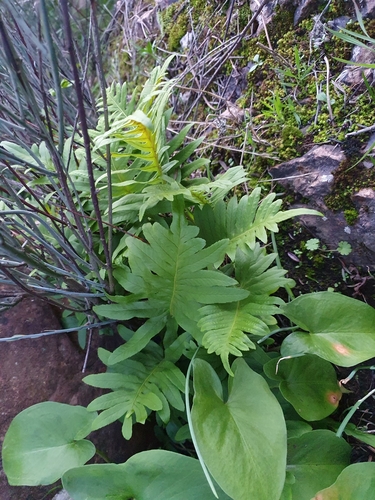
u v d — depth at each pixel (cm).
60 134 21
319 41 36
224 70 45
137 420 27
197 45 49
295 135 35
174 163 30
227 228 31
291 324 34
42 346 36
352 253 32
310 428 29
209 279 28
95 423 28
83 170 31
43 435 30
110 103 35
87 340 37
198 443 25
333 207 32
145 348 33
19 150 32
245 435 25
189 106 48
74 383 36
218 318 29
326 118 34
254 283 30
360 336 29
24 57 24
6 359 35
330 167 33
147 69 56
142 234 33
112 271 30
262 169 37
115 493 27
